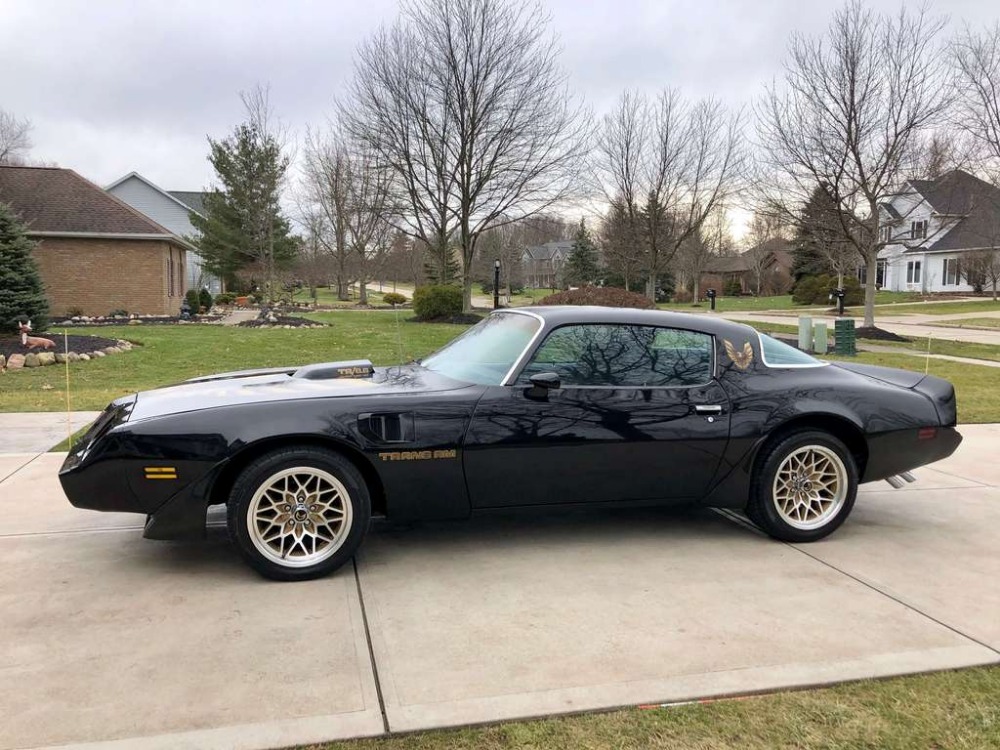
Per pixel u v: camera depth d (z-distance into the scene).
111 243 24.83
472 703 2.61
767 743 2.42
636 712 2.58
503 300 43.81
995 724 2.52
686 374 4.20
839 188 20.28
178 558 3.97
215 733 2.42
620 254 31.34
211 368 12.68
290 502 3.67
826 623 3.28
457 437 3.79
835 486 4.38
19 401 9.02
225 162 37.47
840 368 4.71
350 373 4.48
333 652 2.96
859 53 17.86
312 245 53.38
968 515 4.91
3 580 3.65
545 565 3.93
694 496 4.23
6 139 43.72
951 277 45.91
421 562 3.96
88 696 2.62
